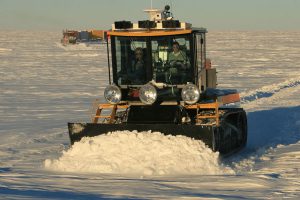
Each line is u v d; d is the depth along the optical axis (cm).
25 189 812
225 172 984
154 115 1128
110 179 917
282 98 2506
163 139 1038
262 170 1011
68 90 3100
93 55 6856
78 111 2198
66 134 1584
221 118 1134
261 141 1433
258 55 6594
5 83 3544
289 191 822
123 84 1187
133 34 1158
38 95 2852
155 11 1184
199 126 1042
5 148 1327
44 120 1931
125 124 1083
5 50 8112
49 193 779
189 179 917
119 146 1038
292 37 15000
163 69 1161
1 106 2386
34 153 1258
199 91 1118
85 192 796
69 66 5072
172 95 1159
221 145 1115
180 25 1144
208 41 11631
